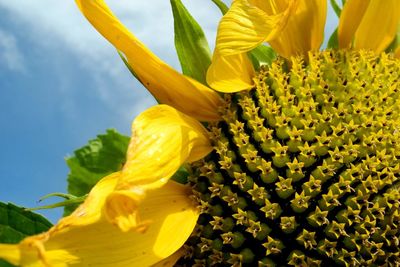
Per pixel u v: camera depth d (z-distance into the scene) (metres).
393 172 0.29
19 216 0.29
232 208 0.29
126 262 0.26
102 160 0.39
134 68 0.30
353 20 0.34
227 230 0.29
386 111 0.30
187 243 0.29
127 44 0.30
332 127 0.29
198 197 0.29
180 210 0.28
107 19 0.29
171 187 0.29
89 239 0.26
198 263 0.29
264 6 0.33
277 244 0.28
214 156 0.30
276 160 0.29
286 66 0.33
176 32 0.33
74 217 0.25
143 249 0.27
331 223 0.28
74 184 0.39
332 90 0.30
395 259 0.28
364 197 0.29
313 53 0.33
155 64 0.30
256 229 0.28
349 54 0.32
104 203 0.24
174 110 0.29
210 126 0.31
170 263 0.29
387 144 0.30
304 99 0.30
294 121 0.30
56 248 0.25
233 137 0.30
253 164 0.29
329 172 0.29
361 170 0.29
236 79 0.30
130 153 0.25
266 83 0.31
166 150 0.26
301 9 0.33
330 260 0.28
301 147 0.29
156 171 0.25
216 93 0.31
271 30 0.28
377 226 0.29
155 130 0.27
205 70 0.33
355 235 0.28
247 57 0.32
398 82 0.31
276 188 0.28
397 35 0.35
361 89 0.30
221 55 0.28
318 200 0.29
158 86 0.31
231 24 0.29
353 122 0.30
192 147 0.28
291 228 0.28
